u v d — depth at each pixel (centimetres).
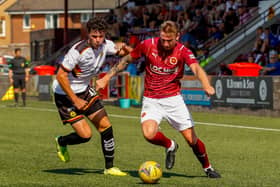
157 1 5500
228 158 1645
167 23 1160
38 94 4666
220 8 4578
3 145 1922
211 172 1292
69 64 1232
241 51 4119
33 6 10106
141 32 5200
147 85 1248
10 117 3064
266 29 3731
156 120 1231
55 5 9950
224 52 4194
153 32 5059
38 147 1877
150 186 1160
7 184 1191
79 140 1321
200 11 4684
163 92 1233
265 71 3444
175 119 1239
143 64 4475
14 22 10350
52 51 6456
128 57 1245
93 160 1591
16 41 10344
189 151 1795
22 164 1504
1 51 9419
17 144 1952
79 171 1388
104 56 1284
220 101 3172
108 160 1323
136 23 5397
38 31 6762
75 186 1162
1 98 4803
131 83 3797
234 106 3094
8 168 1430
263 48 3700
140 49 1230
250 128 2452
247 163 1555
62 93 1295
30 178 1273
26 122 2780
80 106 1248
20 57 3928
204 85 1159
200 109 3306
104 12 9481
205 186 1170
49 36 6512
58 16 9919
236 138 2125
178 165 1512
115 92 3975
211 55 4259
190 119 1243
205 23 4591
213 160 1606
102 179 1255
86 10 9575
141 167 1193
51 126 2592
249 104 3009
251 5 4428
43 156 1666
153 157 1659
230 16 4391
